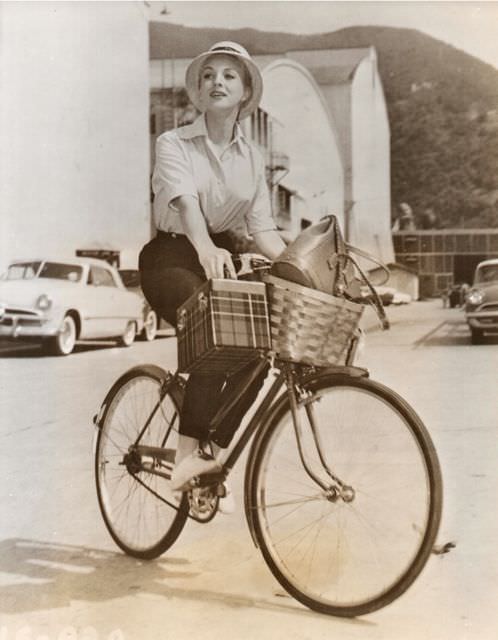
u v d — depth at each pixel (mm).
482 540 2914
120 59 8477
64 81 8469
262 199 2855
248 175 2781
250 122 8500
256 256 2479
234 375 2439
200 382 2469
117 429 2996
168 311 2596
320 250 2256
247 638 2230
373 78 8352
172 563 2828
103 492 2986
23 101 8438
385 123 8555
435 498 2129
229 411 2473
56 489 3732
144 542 2855
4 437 4738
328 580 2496
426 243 8766
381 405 2578
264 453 2428
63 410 5473
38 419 5211
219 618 2367
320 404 2625
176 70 8539
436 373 6203
